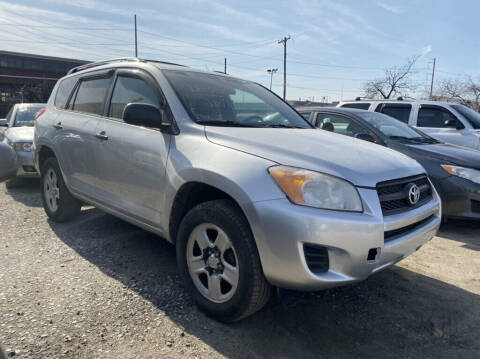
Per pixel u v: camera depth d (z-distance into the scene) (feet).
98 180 11.79
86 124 12.35
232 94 11.78
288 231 7.13
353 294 10.11
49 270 10.60
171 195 9.16
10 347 7.22
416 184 9.34
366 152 9.29
